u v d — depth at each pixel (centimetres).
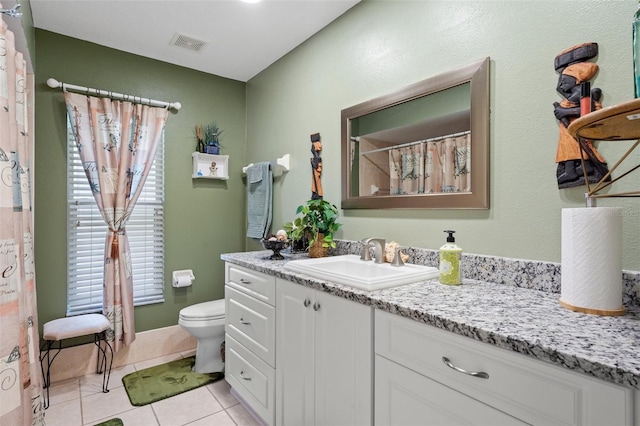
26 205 144
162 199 281
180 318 243
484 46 142
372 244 178
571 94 115
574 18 117
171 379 237
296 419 154
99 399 212
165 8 209
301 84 249
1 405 106
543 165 124
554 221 121
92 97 245
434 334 97
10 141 115
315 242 202
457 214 152
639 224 103
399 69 177
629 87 105
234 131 317
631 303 103
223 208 311
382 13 187
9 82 122
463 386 90
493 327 85
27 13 188
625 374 62
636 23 87
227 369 219
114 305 245
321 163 228
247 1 201
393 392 109
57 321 218
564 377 72
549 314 95
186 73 291
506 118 134
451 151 153
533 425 76
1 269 107
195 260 296
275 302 169
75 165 247
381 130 186
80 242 248
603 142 110
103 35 240
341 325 129
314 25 226
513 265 131
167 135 282
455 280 133
